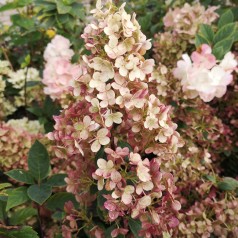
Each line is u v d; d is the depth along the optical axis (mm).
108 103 326
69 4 604
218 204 458
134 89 337
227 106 552
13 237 354
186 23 528
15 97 637
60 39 624
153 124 333
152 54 595
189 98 469
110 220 341
